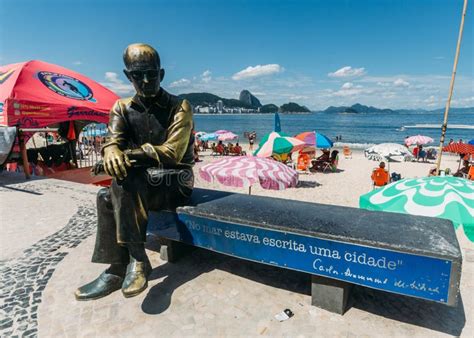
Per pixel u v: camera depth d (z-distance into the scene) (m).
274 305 3.11
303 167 18.12
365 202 3.92
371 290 3.37
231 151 28.00
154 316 2.96
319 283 3.02
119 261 3.33
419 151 22.58
